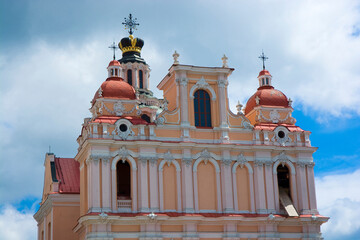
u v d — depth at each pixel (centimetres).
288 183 7144
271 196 6875
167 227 6438
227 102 7056
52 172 7594
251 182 6881
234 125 7025
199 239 6512
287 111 7362
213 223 6594
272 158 7025
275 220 6731
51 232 7256
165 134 6731
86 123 7512
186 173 6631
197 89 7019
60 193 7300
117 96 6800
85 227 6366
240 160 6881
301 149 7088
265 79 7644
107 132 6512
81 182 6875
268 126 7169
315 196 7050
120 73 7144
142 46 9831
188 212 6531
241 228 6688
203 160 6769
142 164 6500
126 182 6781
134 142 6531
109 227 6241
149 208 6419
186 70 6944
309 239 6875
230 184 6769
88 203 6394
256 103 7325
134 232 6316
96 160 6384
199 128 6875
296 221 6875
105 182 6353
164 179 6594
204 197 6694
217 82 7062
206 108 7012
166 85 7438
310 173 7106
